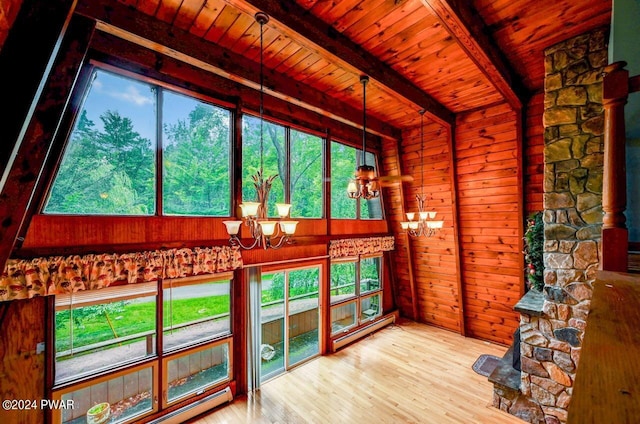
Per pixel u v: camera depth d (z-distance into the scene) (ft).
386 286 20.44
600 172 9.17
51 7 3.43
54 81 5.82
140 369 9.78
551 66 10.02
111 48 8.63
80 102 8.41
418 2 7.72
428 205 17.72
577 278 9.59
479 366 14.23
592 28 9.07
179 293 10.91
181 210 10.77
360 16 8.22
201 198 11.27
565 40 9.68
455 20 7.29
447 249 17.51
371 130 16.25
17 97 3.24
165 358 10.30
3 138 3.18
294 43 9.62
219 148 11.76
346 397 11.85
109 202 9.23
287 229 8.79
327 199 16.20
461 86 12.51
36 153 5.04
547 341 10.24
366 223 18.58
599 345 2.03
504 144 14.05
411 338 17.62
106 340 9.44
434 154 16.81
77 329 8.91
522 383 10.80
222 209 11.82
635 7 5.99
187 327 11.11
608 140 5.16
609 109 5.17
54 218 8.20
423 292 19.65
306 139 15.46
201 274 11.11
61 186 8.43
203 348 11.21
